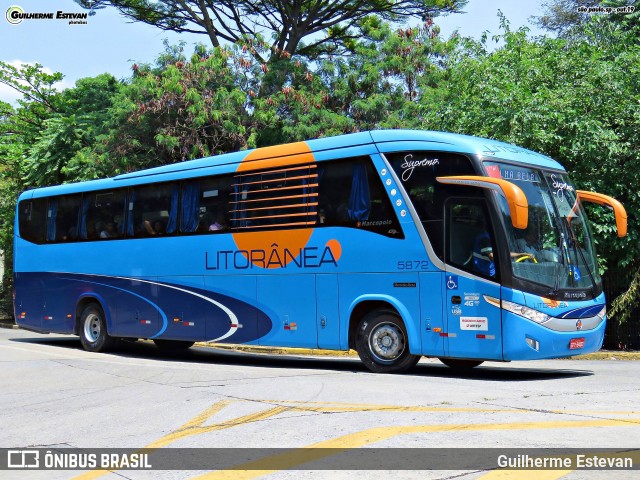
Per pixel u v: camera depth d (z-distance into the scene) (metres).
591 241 13.21
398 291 12.65
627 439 7.18
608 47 20.55
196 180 15.98
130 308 17.19
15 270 20.31
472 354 11.90
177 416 9.06
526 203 11.13
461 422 8.05
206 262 15.51
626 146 18.25
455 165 12.27
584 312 12.37
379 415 8.55
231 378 12.40
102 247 17.94
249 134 25.52
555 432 7.51
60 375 13.23
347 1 27.94
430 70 26.88
